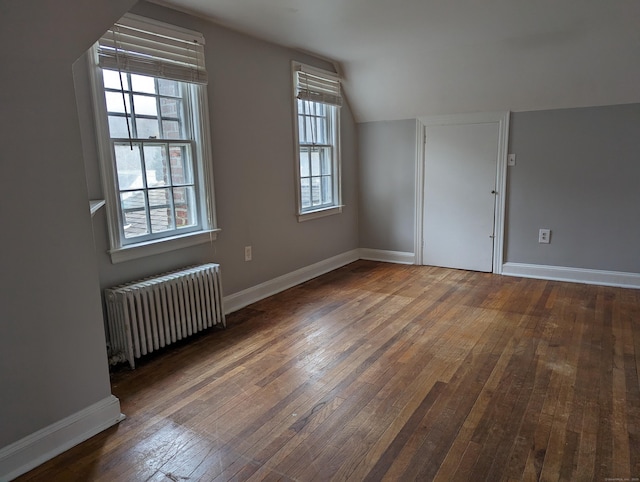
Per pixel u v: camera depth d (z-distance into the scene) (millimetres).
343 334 3127
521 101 4180
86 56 2480
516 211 4453
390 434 1999
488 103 4328
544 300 3748
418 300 3824
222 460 1852
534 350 2811
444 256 4926
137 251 2836
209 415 2178
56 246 1871
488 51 3896
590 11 3084
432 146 4762
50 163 1827
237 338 3098
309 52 4141
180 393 2389
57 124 1837
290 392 2375
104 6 1752
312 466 1804
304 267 4492
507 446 1897
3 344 1737
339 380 2492
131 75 2783
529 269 4480
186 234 3180
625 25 3303
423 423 2078
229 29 3379
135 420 2146
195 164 3242
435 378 2490
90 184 2570
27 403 1823
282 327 3279
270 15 3072
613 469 1743
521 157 4336
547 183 4266
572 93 3949
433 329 3180
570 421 2062
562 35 3551
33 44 1702
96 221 2621
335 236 4980
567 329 3125
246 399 2316
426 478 1722
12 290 1748
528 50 3762
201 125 3201
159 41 2836
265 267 3979
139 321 2668
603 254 4133
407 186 4996
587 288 4055
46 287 1852
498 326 3211
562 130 4113
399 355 2779
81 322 1979
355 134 5211
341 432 2023
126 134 2783
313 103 4523
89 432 2027
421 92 4523
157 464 1836
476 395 2305
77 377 1981
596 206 4090
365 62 4469
